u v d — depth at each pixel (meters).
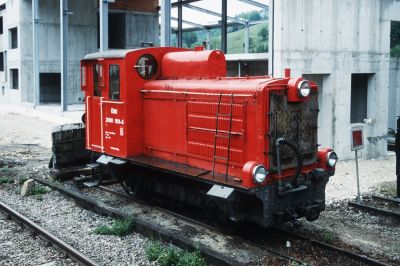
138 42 35.78
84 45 34.25
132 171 10.27
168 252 6.89
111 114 10.01
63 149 12.27
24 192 10.58
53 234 7.92
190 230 8.39
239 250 7.38
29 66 33.78
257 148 7.37
